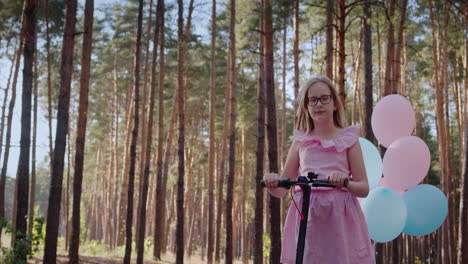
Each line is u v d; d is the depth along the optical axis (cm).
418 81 2630
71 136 4106
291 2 1348
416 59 2456
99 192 5294
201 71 2862
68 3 1230
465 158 1182
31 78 1260
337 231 269
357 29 2384
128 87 3459
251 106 2664
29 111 1265
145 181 1883
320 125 296
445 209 770
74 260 1498
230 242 1878
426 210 759
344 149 283
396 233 723
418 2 1748
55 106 2478
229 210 1906
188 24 2283
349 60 2677
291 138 3644
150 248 2531
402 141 778
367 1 1263
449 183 2019
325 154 287
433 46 2019
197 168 3859
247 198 3581
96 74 3294
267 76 1378
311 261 270
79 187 1518
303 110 303
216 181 3359
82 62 1566
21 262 1178
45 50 2312
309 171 288
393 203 716
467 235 1156
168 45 2542
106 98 3778
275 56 2664
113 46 2866
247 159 3678
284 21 1453
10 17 1972
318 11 1667
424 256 3403
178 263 1672
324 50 2034
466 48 1945
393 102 825
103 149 4350
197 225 4866
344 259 265
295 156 304
